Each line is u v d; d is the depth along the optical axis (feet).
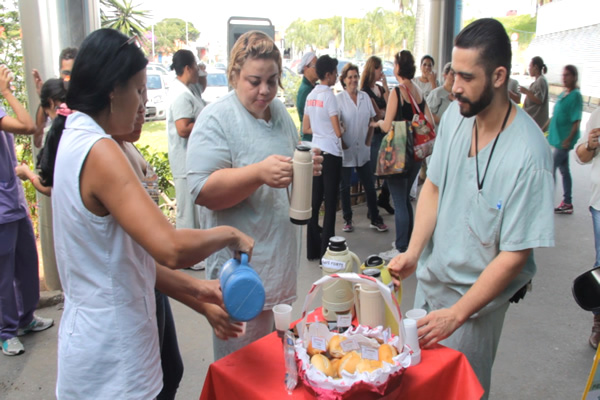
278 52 6.27
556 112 19.92
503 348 10.56
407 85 14.26
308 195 6.06
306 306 4.98
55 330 11.49
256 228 6.49
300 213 6.08
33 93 11.95
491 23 5.51
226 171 6.09
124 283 4.48
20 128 9.45
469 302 5.70
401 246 15.35
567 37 53.57
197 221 14.47
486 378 6.50
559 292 13.20
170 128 14.05
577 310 12.19
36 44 11.69
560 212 20.47
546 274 14.38
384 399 4.48
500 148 5.74
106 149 4.19
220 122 6.27
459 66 5.52
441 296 6.57
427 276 6.68
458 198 6.14
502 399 8.91
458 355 5.43
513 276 5.73
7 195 9.90
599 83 46.32
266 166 5.90
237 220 6.47
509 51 5.56
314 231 15.69
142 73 4.52
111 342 4.43
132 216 4.14
